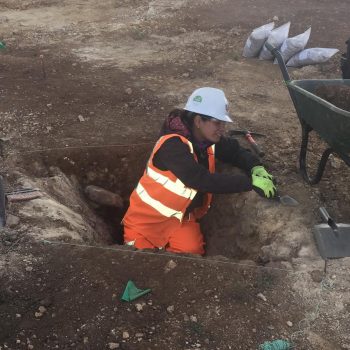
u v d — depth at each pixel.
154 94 6.06
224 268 3.36
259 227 3.90
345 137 3.42
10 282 3.20
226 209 4.42
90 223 4.45
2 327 2.92
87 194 4.88
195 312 3.05
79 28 8.78
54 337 2.88
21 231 3.62
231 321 3.00
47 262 3.36
